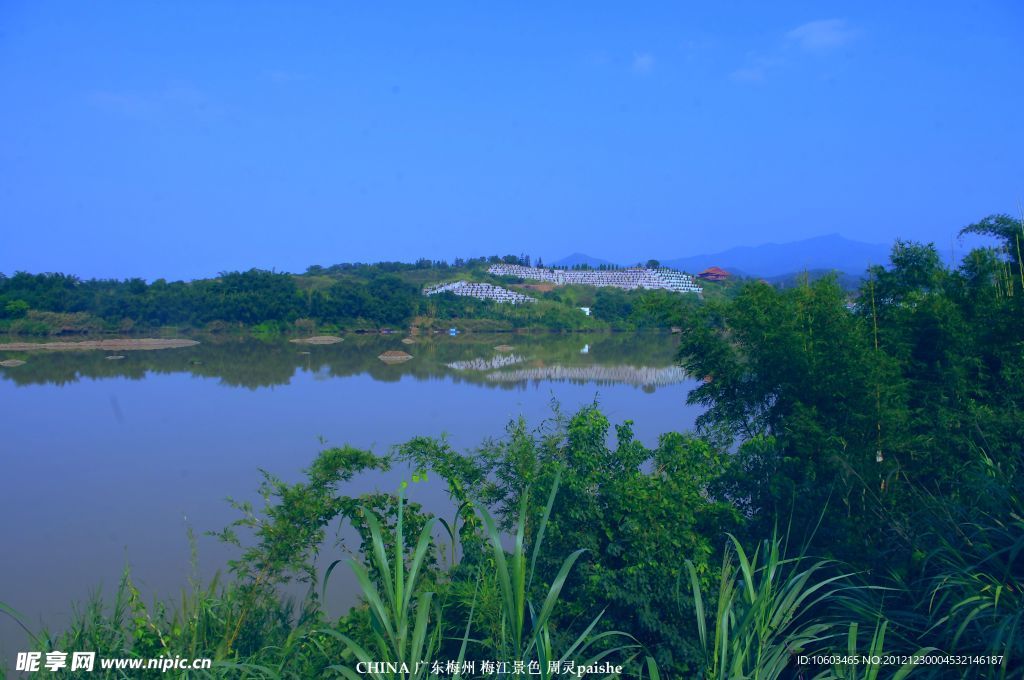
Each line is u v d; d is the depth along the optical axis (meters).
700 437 7.29
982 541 4.40
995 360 7.50
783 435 7.15
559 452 6.18
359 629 5.26
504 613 3.35
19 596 10.13
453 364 44.94
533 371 39.19
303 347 61.19
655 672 3.26
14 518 13.63
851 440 6.58
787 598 3.77
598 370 40.00
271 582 6.53
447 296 87.38
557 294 102.00
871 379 6.52
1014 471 4.91
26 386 33.31
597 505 5.51
